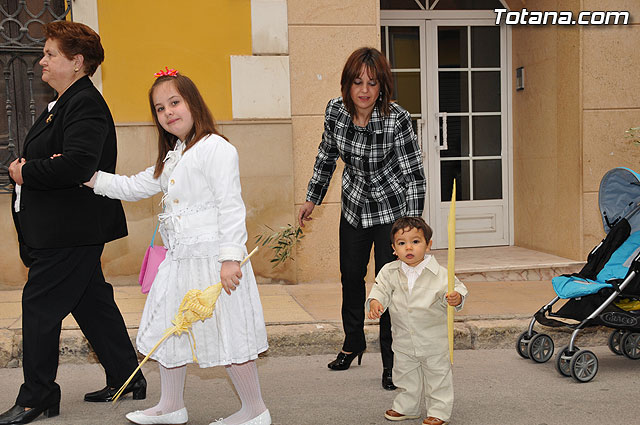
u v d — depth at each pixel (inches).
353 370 187.0
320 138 273.7
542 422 145.1
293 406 156.1
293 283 274.7
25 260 149.9
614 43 284.8
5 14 249.4
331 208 276.1
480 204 339.9
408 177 167.3
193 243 127.9
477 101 336.8
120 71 258.4
